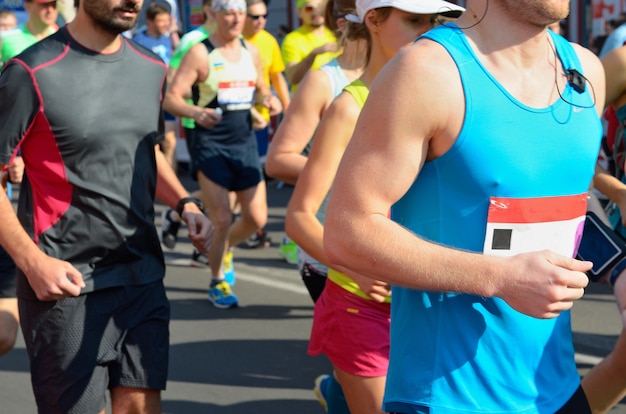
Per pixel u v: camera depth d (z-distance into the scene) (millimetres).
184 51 16234
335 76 7539
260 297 14539
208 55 14117
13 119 6352
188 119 14141
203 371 10977
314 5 16859
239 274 16250
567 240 4531
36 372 6625
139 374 6652
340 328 6453
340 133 6305
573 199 4477
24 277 6539
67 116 6395
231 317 13359
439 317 4523
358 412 6535
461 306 4500
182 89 14016
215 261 13898
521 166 4285
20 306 6629
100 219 6547
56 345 6504
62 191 6504
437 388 4500
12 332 8328
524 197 4332
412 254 4191
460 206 4355
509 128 4258
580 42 22109
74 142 6430
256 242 18422
